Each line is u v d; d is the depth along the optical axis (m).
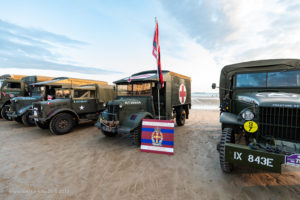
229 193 2.25
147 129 4.01
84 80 9.33
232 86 3.94
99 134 5.79
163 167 3.10
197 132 5.98
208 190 2.33
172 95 5.91
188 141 4.84
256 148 2.14
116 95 5.77
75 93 6.40
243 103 3.13
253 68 3.87
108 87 7.67
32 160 3.48
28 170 3.01
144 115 4.37
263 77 3.39
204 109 14.73
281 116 2.37
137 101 4.75
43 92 7.75
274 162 1.96
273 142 2.32
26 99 7.30
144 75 5.43
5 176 2.79
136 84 5.22
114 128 4.16
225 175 2.75
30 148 4.29
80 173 2.89
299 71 3.05
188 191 2.32
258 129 2.52
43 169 3.05
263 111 2.51
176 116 6.93
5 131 6.30
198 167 3.08
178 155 3.71
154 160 3.43
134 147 4.30
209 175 2.77
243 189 2.33
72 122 6.08
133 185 2.50
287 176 2.69
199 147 4.28
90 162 3.36
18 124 7.77
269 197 2.14
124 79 5.50
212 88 3.86
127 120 4.28
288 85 3.11
